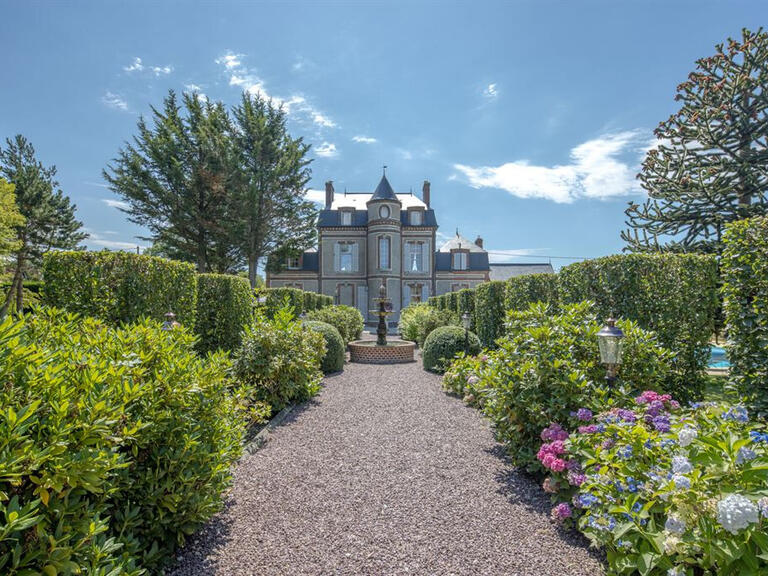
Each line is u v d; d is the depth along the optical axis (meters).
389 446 4.25
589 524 2.21
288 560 2.29
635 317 5.29
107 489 1.81
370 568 2.23
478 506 2.95
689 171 10.98
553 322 3.97
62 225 22.09
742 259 4.20
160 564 2.18
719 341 10.08
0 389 1.52
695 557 1.79
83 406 1.66
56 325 2.79
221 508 2.62
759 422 3.82
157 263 5.80
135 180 20.45
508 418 3.62
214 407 2.66
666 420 2.64
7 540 1.40
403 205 31.14
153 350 2.53
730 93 10.12
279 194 24.52
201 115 22.27
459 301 13.47
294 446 4.25
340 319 12.65
